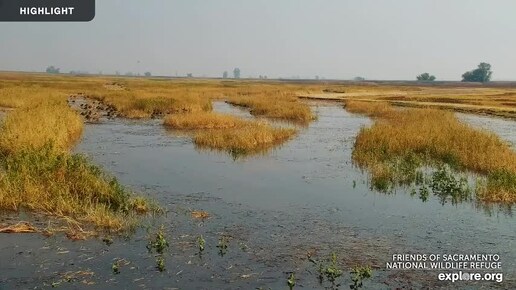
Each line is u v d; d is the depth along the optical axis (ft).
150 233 30.91
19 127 60.44
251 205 38.65
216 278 24.59
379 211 37.68
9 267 24.95
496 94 242.78
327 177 50.37
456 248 29.73
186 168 53.47
